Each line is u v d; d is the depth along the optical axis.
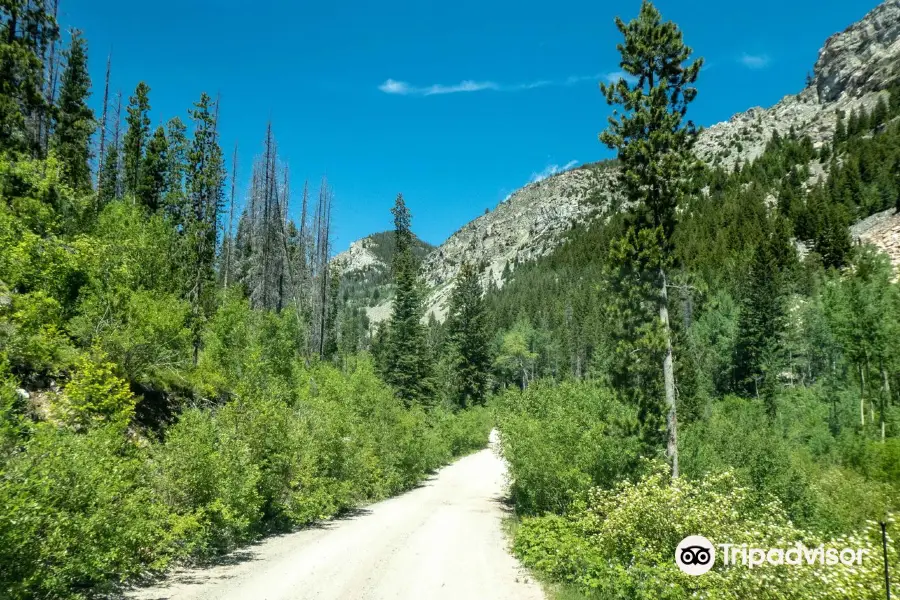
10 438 6.79
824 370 58.91
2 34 19.59
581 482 16.06
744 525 8.65
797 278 80.50
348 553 12.24
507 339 99.12
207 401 18.53
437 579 10.28
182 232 36.09
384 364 57.50
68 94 30.95
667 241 20.55
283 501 15.44
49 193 15.82
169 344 17.08
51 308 12.12
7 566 6.18
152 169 40.88
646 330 19.41
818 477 19.86
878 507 16.59
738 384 56.94
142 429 14.38
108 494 7.51
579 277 145.25
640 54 21.19
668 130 20.62
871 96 178.62
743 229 111.56
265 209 53.84
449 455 46.56
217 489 11.32
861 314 37.31
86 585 8.05
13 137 18.73
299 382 27.48
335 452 19.14
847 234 98.06
